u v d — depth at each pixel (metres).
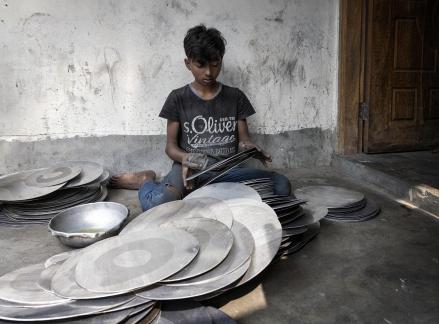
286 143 3.39
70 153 3.04
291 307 1.54
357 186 2.97
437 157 3.35
